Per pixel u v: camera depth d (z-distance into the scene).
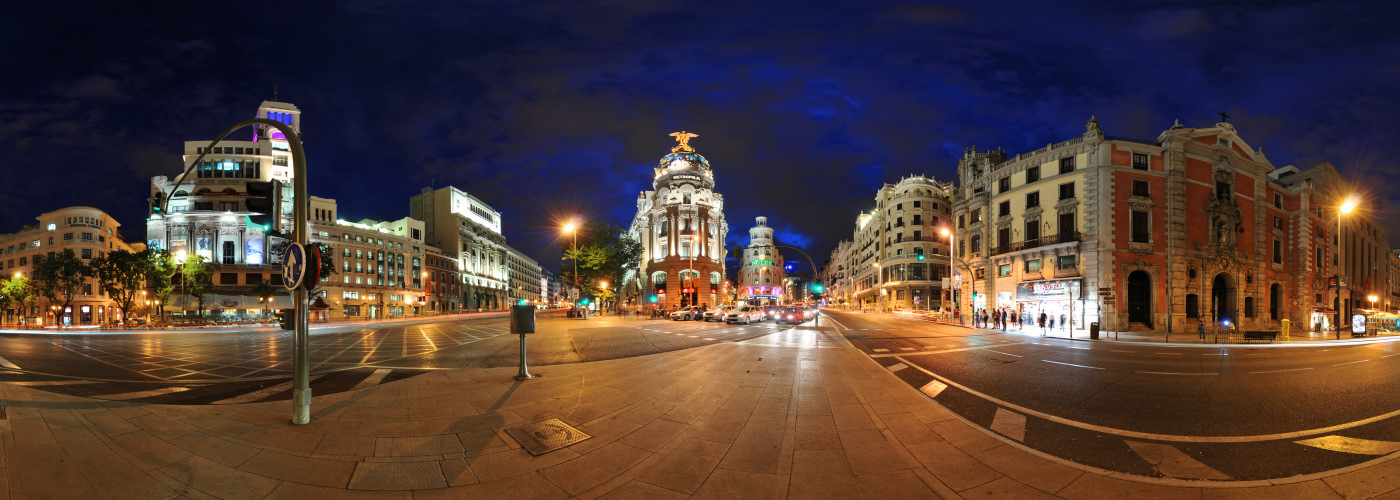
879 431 6.73
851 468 5.32
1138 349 20.55
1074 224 35.06
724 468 5.29
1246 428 7.20
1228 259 35.66
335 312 73.50
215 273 68.44
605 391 9.25
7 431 5.75
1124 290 33.25
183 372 13.18
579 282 59.69
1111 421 7.59
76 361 15.86
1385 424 7.39
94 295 66.06
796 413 7.68
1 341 25.64
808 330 29.81
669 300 82.88
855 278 106.06
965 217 46.97
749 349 17.45
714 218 89.88
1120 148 34.28
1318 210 43.22
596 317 58.59
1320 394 9.88
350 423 6.79
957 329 33.12
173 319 55.41
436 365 13.95
